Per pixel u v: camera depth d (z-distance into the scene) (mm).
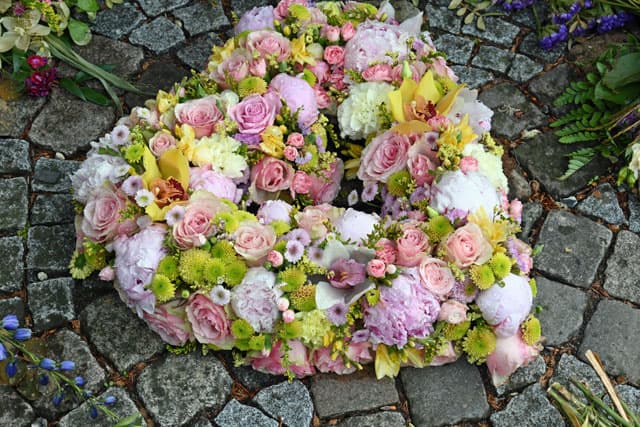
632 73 2344
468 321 1878
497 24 2654
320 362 1906
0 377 1914
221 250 1846
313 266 1850
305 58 2188
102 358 1970
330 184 2164
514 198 2301
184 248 1854
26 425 1871
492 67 2555
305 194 2150
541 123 2447
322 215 1979
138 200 1854
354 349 1887
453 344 1936
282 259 1820
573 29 2600
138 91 2412
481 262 1842
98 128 2344
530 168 2352
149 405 1912
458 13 2662
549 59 2584
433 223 1889
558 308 2117
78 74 2406
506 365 1907
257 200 2098
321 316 1815
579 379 2012
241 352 1959
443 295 1856
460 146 2018
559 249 2213
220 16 2602
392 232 1918
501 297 1850
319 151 2121
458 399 1964
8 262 2080
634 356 2059
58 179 2227
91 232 1933
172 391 1930
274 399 1937
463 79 2523
